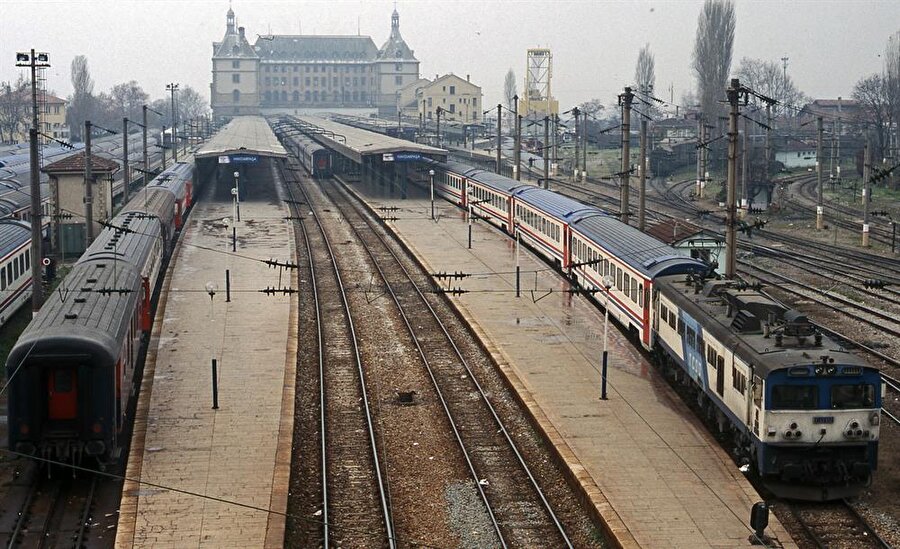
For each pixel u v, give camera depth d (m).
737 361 22.23
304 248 57.72
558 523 19.84
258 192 87.31
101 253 31.92
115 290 26.38
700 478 21.77
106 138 150.88
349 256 55.19
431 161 81.56
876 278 47.25
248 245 55.97
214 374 26.75
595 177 104.44
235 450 23.61
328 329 37.47
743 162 68.75
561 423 25.42
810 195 84.56
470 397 28.83
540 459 23.84
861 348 33.94
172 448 23.70
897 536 19.19
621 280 35.00
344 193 91.94
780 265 51.72
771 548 18.33
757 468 21.53
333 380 30.62
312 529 19.84
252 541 18.72
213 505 20.34
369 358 33.22
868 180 57.03
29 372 21.53
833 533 19.34
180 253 52.47
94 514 20.50
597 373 30.17
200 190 84.62
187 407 26.84
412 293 44.31
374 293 44.34
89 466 22.92
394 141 88.31
